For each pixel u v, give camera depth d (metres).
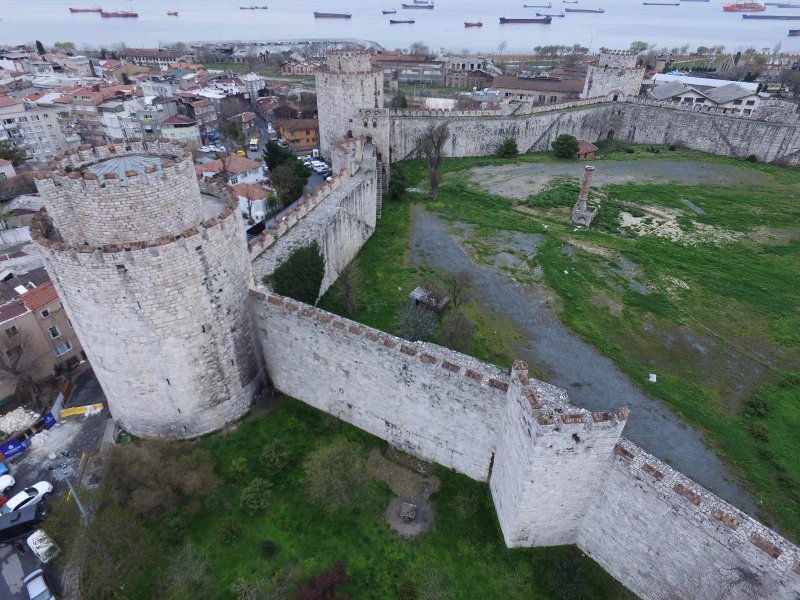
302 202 46.91
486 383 25.44
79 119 109.00
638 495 21.80
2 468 30.31
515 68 185.25
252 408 34.47
